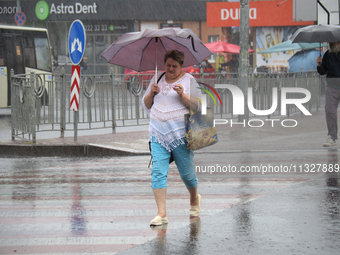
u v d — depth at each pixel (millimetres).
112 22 53031
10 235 6785
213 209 7914
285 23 42438
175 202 8516
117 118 18812
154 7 52312
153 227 6961
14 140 16891
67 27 52750
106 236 6633
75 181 10750
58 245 6305
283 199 7941
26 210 8195
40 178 11195
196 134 6902
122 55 7508
